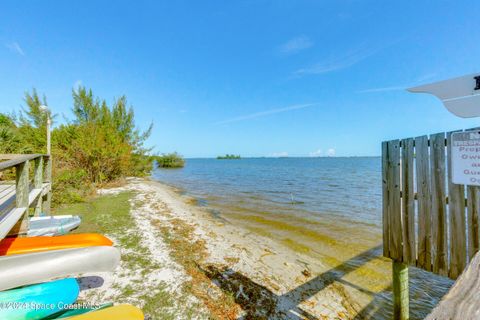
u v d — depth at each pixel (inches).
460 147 79.7
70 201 332.8
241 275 157.4
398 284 106.1
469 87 74.3
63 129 497.0
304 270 176.6
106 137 520.7
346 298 143.4
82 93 525.7
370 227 293.3
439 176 86.9
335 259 199.0
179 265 159.5
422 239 93.4
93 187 439.2
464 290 35.4
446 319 31.0
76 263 91.7
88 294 120.4
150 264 156.6
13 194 194.7
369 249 221.1
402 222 102.0
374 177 989.8
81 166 482.9
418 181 94.4
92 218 253.8
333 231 277.0
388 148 108.3
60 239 110.4
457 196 81.6
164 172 1435.8
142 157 652.7
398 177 103.6
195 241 212.5
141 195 424.5
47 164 258.4
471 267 39.9
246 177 1052.5
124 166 566.3
